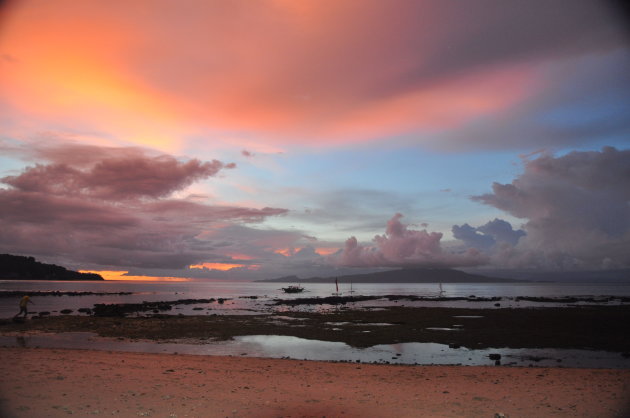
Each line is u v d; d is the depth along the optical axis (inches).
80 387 382.9
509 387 433.4
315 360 694.5
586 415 322.3
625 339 977.5
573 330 1133.1
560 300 3026.6
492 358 752.3
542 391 411.8
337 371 532.7
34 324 1190.3
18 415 290.2
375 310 1929.1
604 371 547.2
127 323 1238.3
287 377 480.1
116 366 509.7
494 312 1728.6
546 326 1226.6
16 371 446.3
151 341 918.4
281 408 335.3
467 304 2581.2
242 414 314.3
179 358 603.8
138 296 4072.3
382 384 446.9
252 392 392.5
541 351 830.5
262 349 834.8
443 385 443.8
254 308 2210.9
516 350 840.9
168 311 1957.4
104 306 2069.4
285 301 2881.4
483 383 456.1
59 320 1293.1
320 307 2293.3
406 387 430.9
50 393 355.6
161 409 319.9
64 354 602.5
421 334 1058.7
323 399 370.6
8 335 981.2
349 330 1143.6
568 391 411.5
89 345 841.5
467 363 707.4
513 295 4311.0
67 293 4114.2
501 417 313.3
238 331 1101.1
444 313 1688.0
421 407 344.8
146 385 404.2
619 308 1971.0
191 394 374.3
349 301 2947.8
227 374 486.0
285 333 1071.6
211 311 1962.4
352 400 368.5
